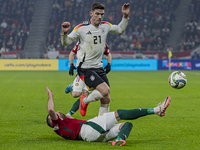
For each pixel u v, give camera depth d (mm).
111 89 47062
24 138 16734
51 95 15242
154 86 52125
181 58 114500
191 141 16391
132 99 35781
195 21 130250
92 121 15062
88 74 18859
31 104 31281
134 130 19500
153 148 14586
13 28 129875
